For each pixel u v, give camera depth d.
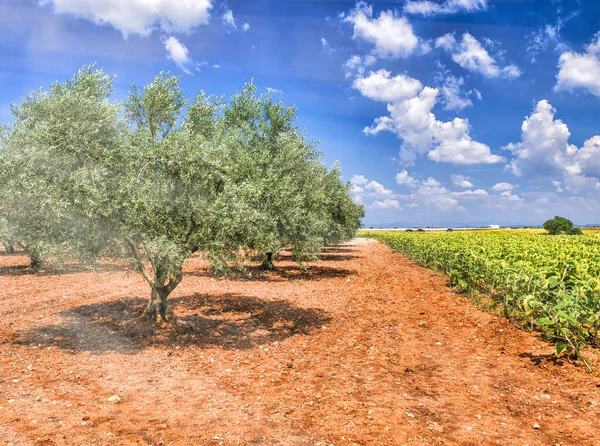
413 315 13.73
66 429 5.45
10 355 8.63
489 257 18.14
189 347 9.86
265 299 15.77
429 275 24.38
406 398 6.93
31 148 9.02
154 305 11.46
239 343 10.34
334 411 6.34
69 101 9.95
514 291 12.19
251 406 6.52
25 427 5.44
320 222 19.14
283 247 16.75
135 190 9.30
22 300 14.08
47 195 8.55
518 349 9.74
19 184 8.69
